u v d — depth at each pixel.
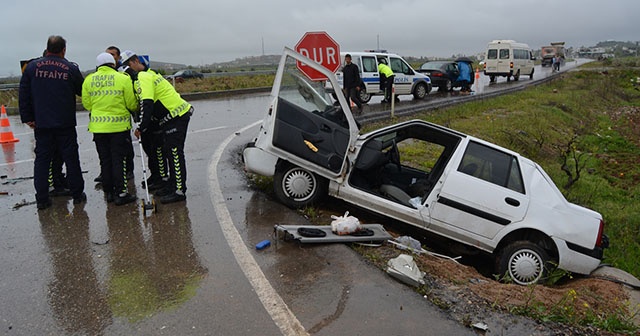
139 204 5.94
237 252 4.51
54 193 6.33
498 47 32.16
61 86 5.62
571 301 4.05
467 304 3.72
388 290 3.87
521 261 5.14
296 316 3.46
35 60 5.60
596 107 23.78
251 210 5.74
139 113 5.67
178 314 3.47
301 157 5.61
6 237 4.89
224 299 3.67
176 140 5.91
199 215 5.53
